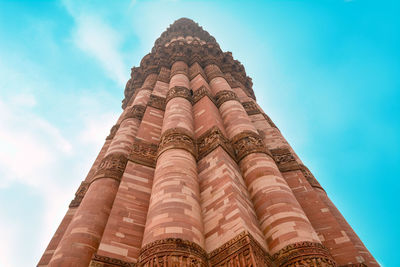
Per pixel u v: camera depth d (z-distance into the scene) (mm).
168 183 9859
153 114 18281
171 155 11656
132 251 9219
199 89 20156
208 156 12242
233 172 10992
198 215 9117
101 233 10766
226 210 8984
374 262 10781
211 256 7934
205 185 10711
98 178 13391
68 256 9562
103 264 8445
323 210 11570
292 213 8984
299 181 13211
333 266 7535
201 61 27812
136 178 12219
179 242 7641
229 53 30484
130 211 10578
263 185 10422
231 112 16484
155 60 29562
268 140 16984
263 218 9320
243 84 28469
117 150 15508
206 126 14820
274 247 8305
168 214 8500
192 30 42156
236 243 7680
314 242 8000
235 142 13664
